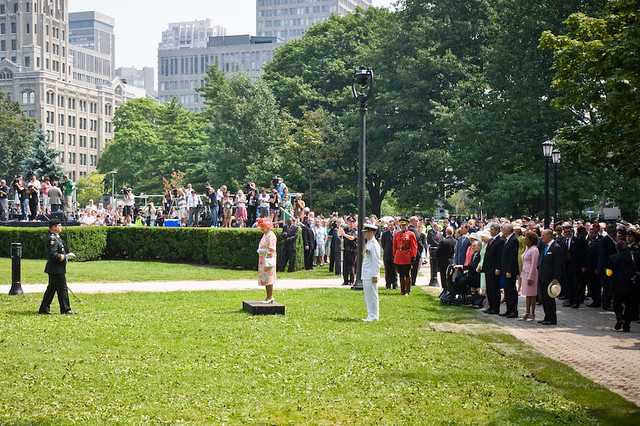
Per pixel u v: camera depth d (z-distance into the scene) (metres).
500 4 51.81
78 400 10.68
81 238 35.31
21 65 179.00
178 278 29.38
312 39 76.88
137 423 9.66
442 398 11.30
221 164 69.12
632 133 20.39
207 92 82.94
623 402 11.25
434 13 62.12
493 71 50.06
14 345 14.21
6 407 10.25
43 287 25.08
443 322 18.64
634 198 45.41
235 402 10.74
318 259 35.78
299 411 10.42
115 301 21.12
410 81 59.97
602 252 21.89
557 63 21.36
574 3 44.81
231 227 38.09
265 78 79.38
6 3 180.12
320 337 15.60
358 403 10.88
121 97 198.00
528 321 19.50
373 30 75.31
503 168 51.16
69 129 176.88
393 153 60.19
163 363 12.96
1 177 105.00
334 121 68.38
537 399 11.35
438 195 62.34
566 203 46.69
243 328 16.39
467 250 22.67
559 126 46.31
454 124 50.75
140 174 98.56
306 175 67.56
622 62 19.56
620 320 18.08
